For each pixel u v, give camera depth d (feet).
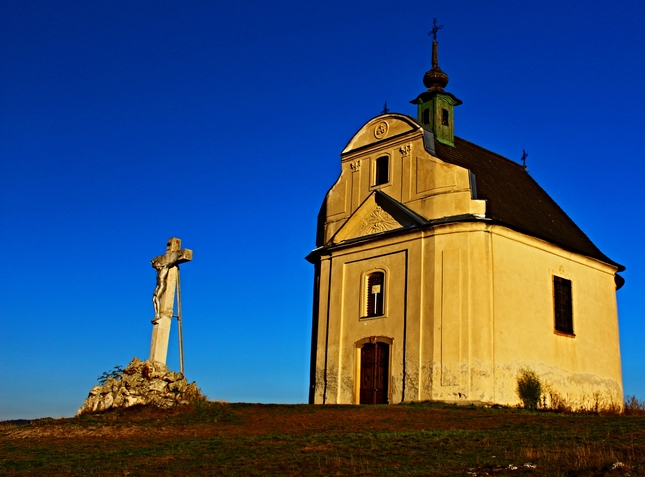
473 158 128.06
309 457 59.31
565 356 114.83
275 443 66.44
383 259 117.29
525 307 110.22
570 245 121.29
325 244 128.77
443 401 102.83
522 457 55.36
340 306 122.11
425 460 56.90
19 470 58.65
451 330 104.99
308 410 89.51
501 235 109.60
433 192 113.60
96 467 58.90
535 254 114.52
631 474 48.70
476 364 102.27
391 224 118.62
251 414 86.53
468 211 109.60
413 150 118.93
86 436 74.79
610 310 127.44
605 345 124.16
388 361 112.06
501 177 128.57
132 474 56.39
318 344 124.36
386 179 122.21
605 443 58.75
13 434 76.95
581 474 49.90
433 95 129.39
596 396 119.34
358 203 125.49
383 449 61.41
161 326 92.32
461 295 105.60
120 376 90.12
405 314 111.24
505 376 104.06
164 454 63.62
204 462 59.52
